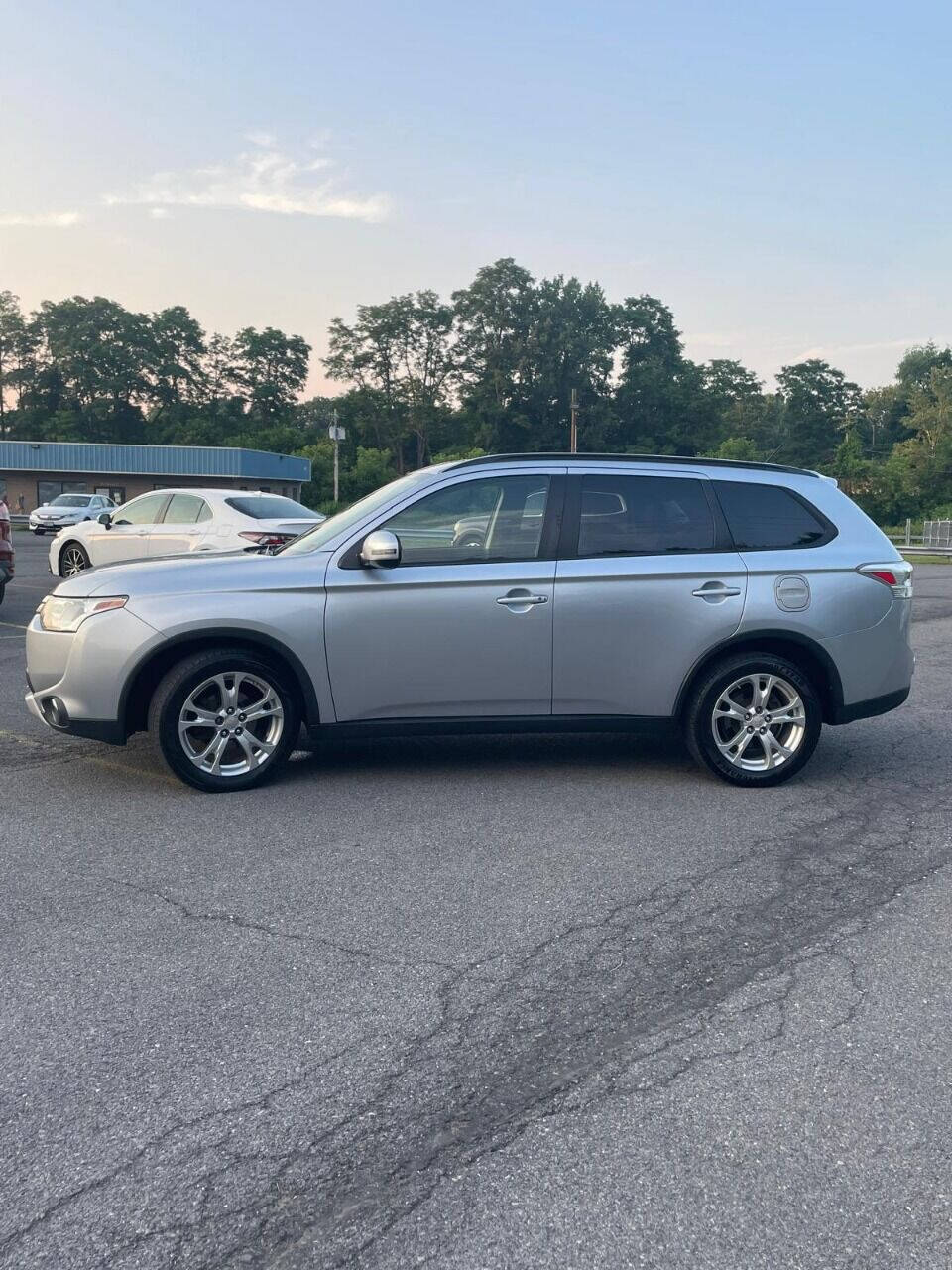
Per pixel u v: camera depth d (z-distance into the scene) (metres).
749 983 3.44
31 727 7.25
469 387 107.62
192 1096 2.77
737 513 6.00
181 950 3.66
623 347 115.25
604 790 5.76
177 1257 2.19
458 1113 2.70
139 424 111.81
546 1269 2.16
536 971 3.52
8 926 3.87
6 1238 2.24
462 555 5.72
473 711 5.75
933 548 44.75
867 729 7.52
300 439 106.56
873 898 4.20
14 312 111.06
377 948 3.69
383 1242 2.23
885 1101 2.77
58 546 16.73
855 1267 2.17
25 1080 2.84
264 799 5.53
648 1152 2.54
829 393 120.12
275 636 5.52
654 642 5.77
